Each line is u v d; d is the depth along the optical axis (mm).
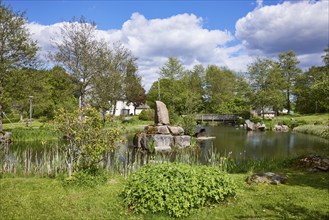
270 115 57688
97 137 8859
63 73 30922
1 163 10875
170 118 30438
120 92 39969
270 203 6496
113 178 9250
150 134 21031
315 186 7914
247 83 51250
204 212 5980
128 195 6402
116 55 38562
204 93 68438
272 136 30047
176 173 6438
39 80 26859
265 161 13453
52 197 7086
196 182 6227
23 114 42750
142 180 6461
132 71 43250
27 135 23516
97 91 33344
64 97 32906
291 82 61625
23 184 8242
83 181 8078
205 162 14992
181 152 19156
